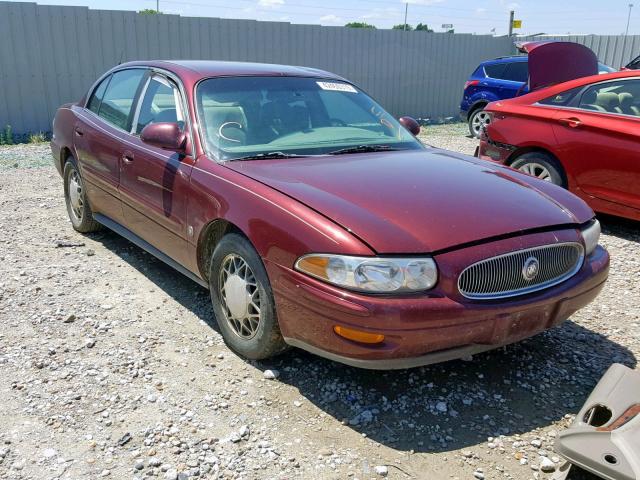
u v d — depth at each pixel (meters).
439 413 3.17
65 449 2.81
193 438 2.92
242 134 4.06
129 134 4.77
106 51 13.15
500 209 3.28
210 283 3.77
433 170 3.79
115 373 3.46
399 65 17.72
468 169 3.94
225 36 14.54
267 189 3.34
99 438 2.89
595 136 6.12
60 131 6.03
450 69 18.84
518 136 6.77
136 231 4.72
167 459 2.77
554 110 6.55
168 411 3.12
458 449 2.90
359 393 3.32
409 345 2.83
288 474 2.70
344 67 16.72
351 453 2.85
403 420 3.11
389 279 2.81
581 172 6.27
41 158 10.08
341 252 2.87
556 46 6.91
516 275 3.08
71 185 5.93
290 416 3.11
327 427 3.03
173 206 4.02
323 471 2.72
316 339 3.02
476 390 3.39
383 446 2.90
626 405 2.69
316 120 4.45
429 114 18.88
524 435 3.02
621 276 5.18
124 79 5.27
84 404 3.16
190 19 13.97
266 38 15.18
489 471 2.76
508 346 3.88
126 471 2.68
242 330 3.56
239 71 4.57
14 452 2.78
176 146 3.95
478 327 2.93
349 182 3.42
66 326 4.00
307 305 2.99
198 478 2.65
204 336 3.91
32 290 4.57
